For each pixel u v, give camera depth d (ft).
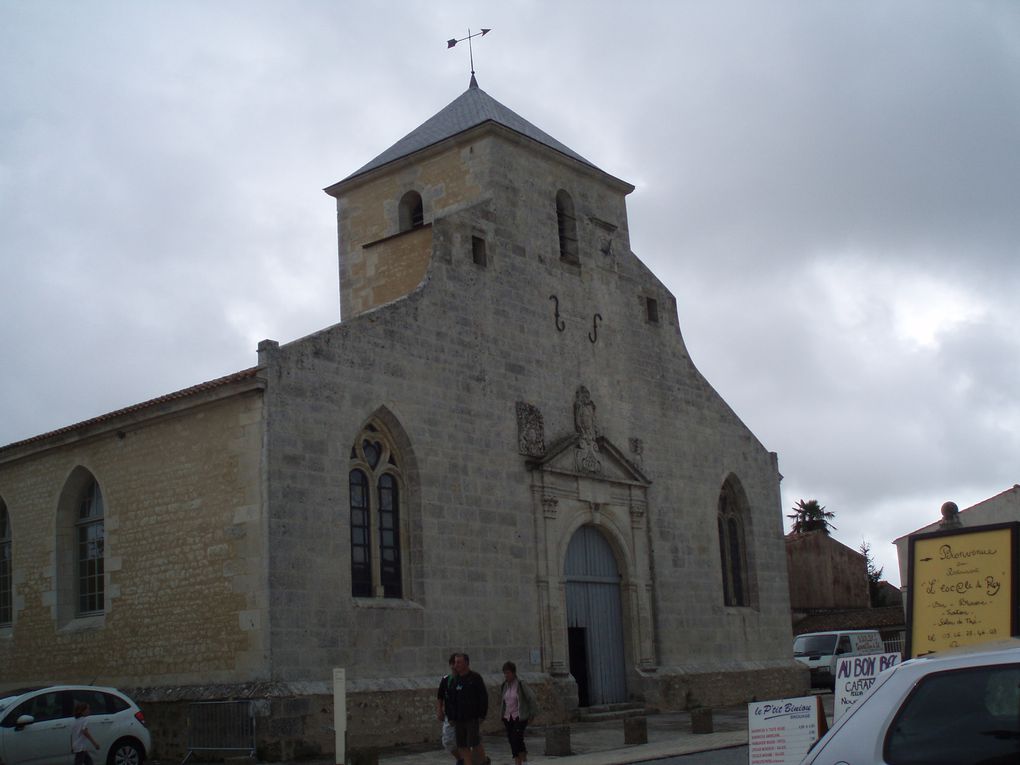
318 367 82.69
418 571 87.56
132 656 83.87
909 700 24.39
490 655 91.66
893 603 275.18
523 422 100.17
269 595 75.82
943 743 23.48
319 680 77.71
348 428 84.02
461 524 91.76
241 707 74.02
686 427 121.08
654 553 111.96
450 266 97.09
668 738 83.71
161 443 85.25
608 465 108.17
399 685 82.53
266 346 79.20
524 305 104.01
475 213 101.40
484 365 97.86
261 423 78.54
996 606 37.37
